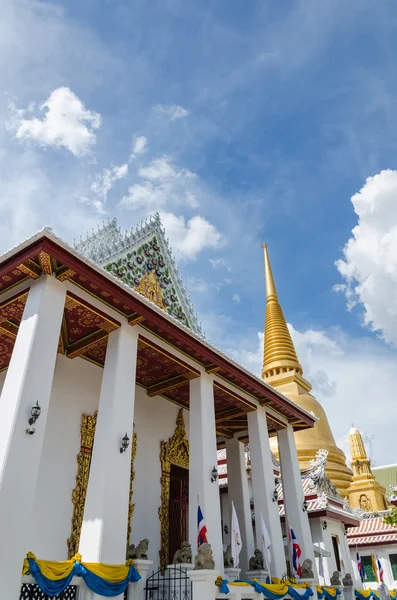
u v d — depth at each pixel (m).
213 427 13.16
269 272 45.12
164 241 17.19
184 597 10.26
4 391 8.74
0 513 7.44
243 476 17.77
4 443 8.02
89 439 12.81
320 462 22.86
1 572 7.14
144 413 15.31
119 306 11.23
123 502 9.50
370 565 27.19
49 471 11.60
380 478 51.84
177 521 15.23
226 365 13.95
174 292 16.84
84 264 9.86
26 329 9.27
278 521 14.64
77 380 13.11
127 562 9.23
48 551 10.91
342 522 22.59
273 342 39.31
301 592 13.42
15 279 10.14
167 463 15.48
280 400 16.53
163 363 13.94
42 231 9.00
